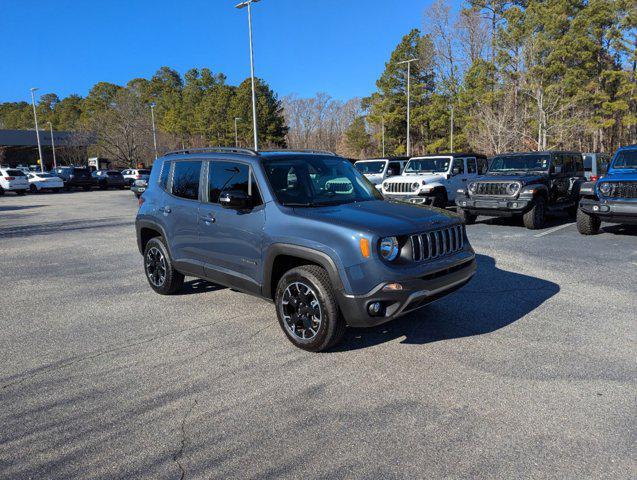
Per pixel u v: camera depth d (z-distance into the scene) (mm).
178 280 5941
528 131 37625
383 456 2754
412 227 3941
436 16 57344
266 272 4359
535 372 3740
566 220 12570
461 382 3609
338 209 4309
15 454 2852
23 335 4820
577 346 4219
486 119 37969
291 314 4324
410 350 4207
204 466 2707
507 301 5512
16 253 9375
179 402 3424
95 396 3539
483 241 9359
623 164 9930
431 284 3900
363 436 2955
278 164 4676
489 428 3002
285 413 3240
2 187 30344
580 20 41750
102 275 7359
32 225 13984
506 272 6836
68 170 35688
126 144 59656
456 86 53250
